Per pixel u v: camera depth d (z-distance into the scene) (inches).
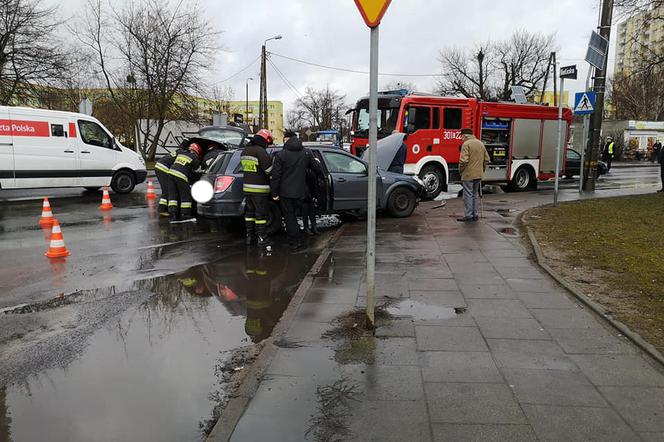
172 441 117.6
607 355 152.0
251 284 247.3
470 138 395.9
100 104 1600.6
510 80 2230.6
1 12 957.2
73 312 206.4
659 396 128.1
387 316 187.9
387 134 550.3
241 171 364.5
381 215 444.1
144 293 232.5
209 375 150.9
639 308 188.1
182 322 195.8
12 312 206.1
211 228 404.2
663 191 607.5
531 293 213.3
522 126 630.5
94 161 606.2
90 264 286.0
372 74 162.9
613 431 113.0
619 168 1325.0
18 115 554.3
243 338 179.9
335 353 156.0
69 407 132.6
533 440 109.9
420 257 280.5
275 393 132.0
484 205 502.9
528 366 145.5
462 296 210.7
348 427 115.9
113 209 510.3
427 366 146.3
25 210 498.9
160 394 139.5
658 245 298.0
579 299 202.2
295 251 320.2
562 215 416.2
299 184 319.0
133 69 1299.2
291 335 170.7
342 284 231.5
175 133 1473.9
